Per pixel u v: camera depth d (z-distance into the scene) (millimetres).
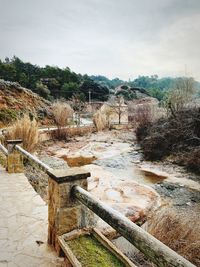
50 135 15211
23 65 50062
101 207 1739
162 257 1143
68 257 2014
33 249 2311
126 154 12156
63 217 2219
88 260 1970
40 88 37375
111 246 2096
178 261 1061
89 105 31406
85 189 2297
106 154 11984
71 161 10438
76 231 2287
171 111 13703
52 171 2314
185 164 9766
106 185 5145
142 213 3756
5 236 2559
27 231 2672
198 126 11125
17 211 3199
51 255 2217
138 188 4977
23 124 8359
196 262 2857
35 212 3174
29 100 22250
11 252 2266
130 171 9203
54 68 49625
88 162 10422
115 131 19500
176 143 11266
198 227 3615
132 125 21594
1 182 4477
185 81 15828
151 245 1228
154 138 11883
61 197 2188
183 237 3254
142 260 2934
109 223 1609
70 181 2209
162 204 4668
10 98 20047
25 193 3893
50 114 22109
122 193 4629
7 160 5250
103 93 47688
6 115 17516
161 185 7520
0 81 21328
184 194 6703
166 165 10070
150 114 15883
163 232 3268
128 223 1449
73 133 16734
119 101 25703
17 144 5188
